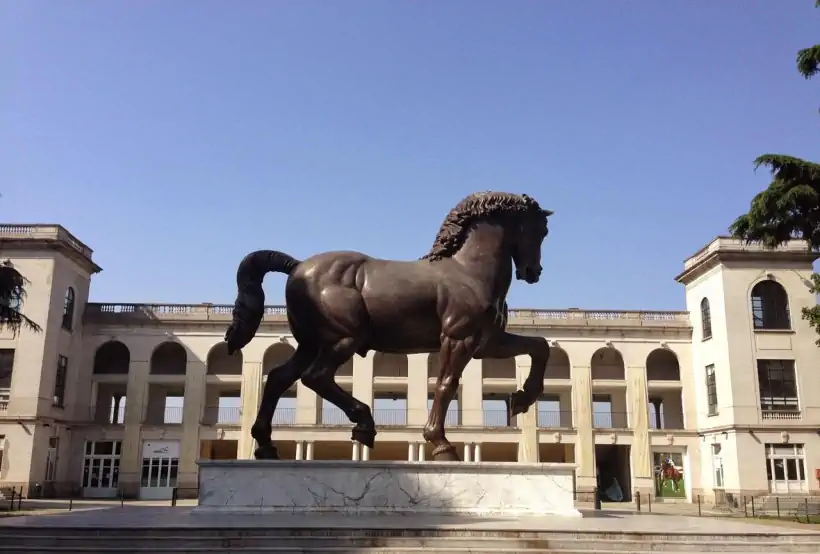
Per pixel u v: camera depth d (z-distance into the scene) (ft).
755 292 148.15
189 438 150.30
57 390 145.38
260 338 154.92
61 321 145.18
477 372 154.81
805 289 146.82
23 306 139.23
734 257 147.84
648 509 123.13
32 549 29.71
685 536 31.63
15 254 142.00
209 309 156.87
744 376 143.23
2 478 132.77
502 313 42.57
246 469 38.37
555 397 166.91
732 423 141.38
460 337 40.81
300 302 41.70
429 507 38.22
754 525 36.09
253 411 151.12
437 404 40.91
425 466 38.68
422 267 42.09
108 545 30.30
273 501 37.99
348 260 42.19
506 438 151.94
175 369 164.04
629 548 31.07
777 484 138.51
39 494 136.05
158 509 47.47
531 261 43.01
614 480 159.84
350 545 30.50
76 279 152.25
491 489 38.88
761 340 144.87
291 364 42.70
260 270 43.32
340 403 41.32
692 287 161.38
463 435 150.92
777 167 87.10
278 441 150.61
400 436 148.97
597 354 166.91
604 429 154.61
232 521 34.24
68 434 149.38
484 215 42.39
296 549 29.81
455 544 30.71
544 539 31.19
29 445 134.21
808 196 84.69
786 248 147.33
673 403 166.91
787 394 143.33
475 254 42.04
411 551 29.81
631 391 157.28
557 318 160.25
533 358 43.78
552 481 39.34
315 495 38.11
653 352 165.27
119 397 168.66
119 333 155.22
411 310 41.19
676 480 154.30
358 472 38.47
